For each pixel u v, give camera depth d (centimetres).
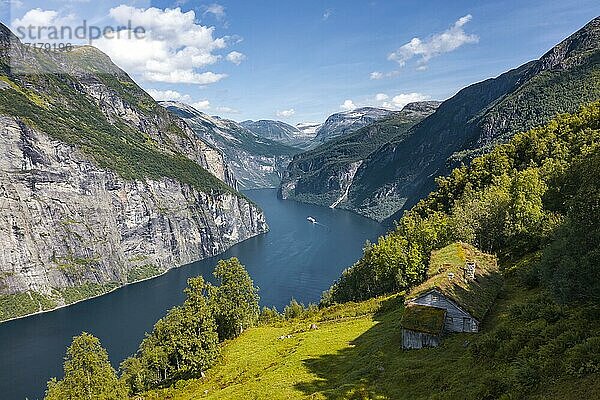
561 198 8125
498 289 6419
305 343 7606
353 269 12725
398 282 9681
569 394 2906
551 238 6725
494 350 4200
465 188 14425
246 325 10512
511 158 14588
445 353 4928
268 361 7369
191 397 6806
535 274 6278
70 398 6256
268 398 5334
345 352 6569
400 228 13125
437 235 10162
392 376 4731
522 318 4675
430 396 3866
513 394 3203
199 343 8044
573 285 4003
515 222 8575
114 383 6744
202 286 8881
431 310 5688
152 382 8806
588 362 3080
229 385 6781
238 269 10462
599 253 3850
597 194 4169
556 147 12475
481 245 9300
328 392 4769
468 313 5469
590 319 3847
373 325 7706
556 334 3856
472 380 3869
